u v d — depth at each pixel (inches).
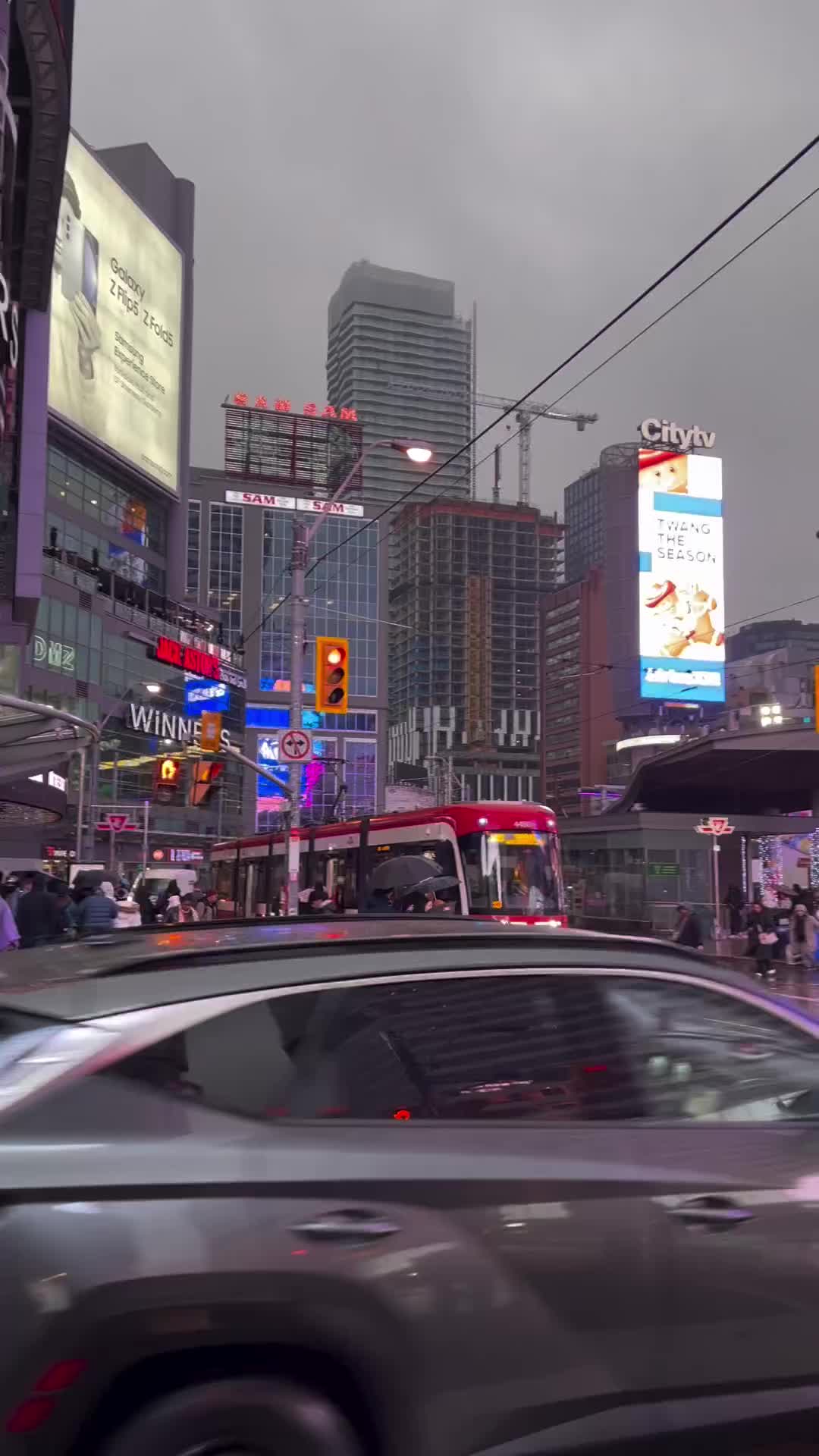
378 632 4667.8
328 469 5103.3
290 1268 92.6
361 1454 96.8
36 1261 87.0
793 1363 112.5
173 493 3631.9
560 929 138.3
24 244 1259.2
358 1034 111.6
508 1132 110.5
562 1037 120.9
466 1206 101.9
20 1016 103.9
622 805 2420.0
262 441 5022.1
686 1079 124.3
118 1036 101.6
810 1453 119.7
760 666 4355.3
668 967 131.9
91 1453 88.5
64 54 1182.3
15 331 1165.1
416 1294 97.0
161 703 3110.2
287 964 114.7
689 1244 109.6
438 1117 109.9
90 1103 96.5
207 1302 90.0
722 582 3681.1
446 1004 117.8
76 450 3144.7
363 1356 94.7
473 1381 98.6
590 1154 111.4
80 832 1443.2
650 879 1605.6
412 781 5329.7
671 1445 106.5
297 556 891.4
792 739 1875.0
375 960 118.6
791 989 919.0
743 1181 115.3
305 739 868.0
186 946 121.8
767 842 1592.0
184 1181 93.7
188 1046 103.7
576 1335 103.4
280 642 4542.3
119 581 3176.7
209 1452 91.0
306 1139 101.4
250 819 4119.1
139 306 3469.5
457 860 821.2
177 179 3946.9
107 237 3307.1
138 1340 88.1
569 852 1840.6
